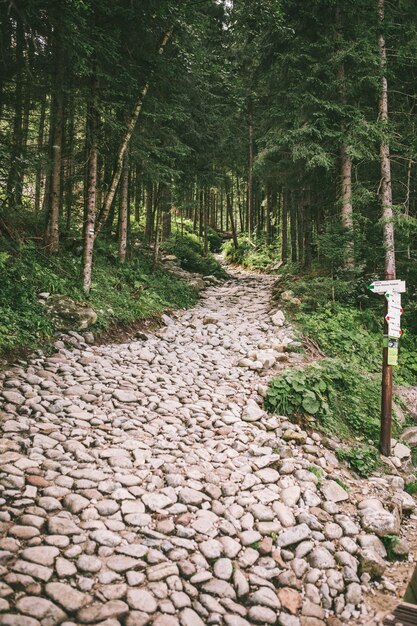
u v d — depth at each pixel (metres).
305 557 3.68
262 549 3.62
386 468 5.95
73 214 14.54
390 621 3.23
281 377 6.97
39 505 3.46
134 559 3.15
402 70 11.88
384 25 10.73
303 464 5.19
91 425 5.07
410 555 4.26
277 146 12.18
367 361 9.54
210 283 17.31
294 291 12.52
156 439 5.07
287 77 12.91
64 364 6.73
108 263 12.55
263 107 16.81
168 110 11.52
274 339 9.87
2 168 8.90
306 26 12.52
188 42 10.83
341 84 11.28
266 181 17.52
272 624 2.97
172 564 3.18
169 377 7.28
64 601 2.67
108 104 9.49
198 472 4.50
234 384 7.34
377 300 11.83
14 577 2.74
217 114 15.41
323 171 13.34
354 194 11.35
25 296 7.96
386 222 10.38
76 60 8.10
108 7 8.47
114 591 2.84
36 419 4.91
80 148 12.83
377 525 4.38
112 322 9.38
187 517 3.77
